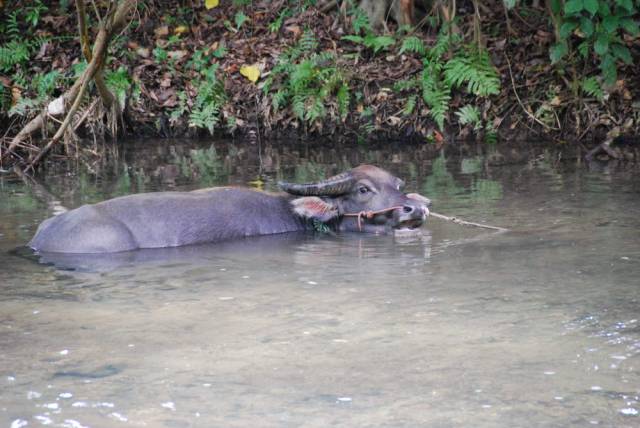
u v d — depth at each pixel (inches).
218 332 315.3
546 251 426.0
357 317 329.7
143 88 872.9
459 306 340.8
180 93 868.0
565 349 292.0
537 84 833.5
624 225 476.7
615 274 380.8
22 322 330.6
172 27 939.3
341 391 261.7
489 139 813.2
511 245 441.4
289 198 518.6
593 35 787.4
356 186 502.9
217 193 499.5
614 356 285.3
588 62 827.4
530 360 283.0
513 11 901.2
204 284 383.2
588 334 305.9
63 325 326.3
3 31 925.2
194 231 472.7
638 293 351.9
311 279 388.5
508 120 824.3
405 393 259.8
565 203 539.5
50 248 452.8
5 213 541.6
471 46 829.8
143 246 459.5
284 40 894.4
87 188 619.8
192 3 957.2
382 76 843.4
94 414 249.3
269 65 874.1
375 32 901.8
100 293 370.6
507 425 238.7
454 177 636.1
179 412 249.6
